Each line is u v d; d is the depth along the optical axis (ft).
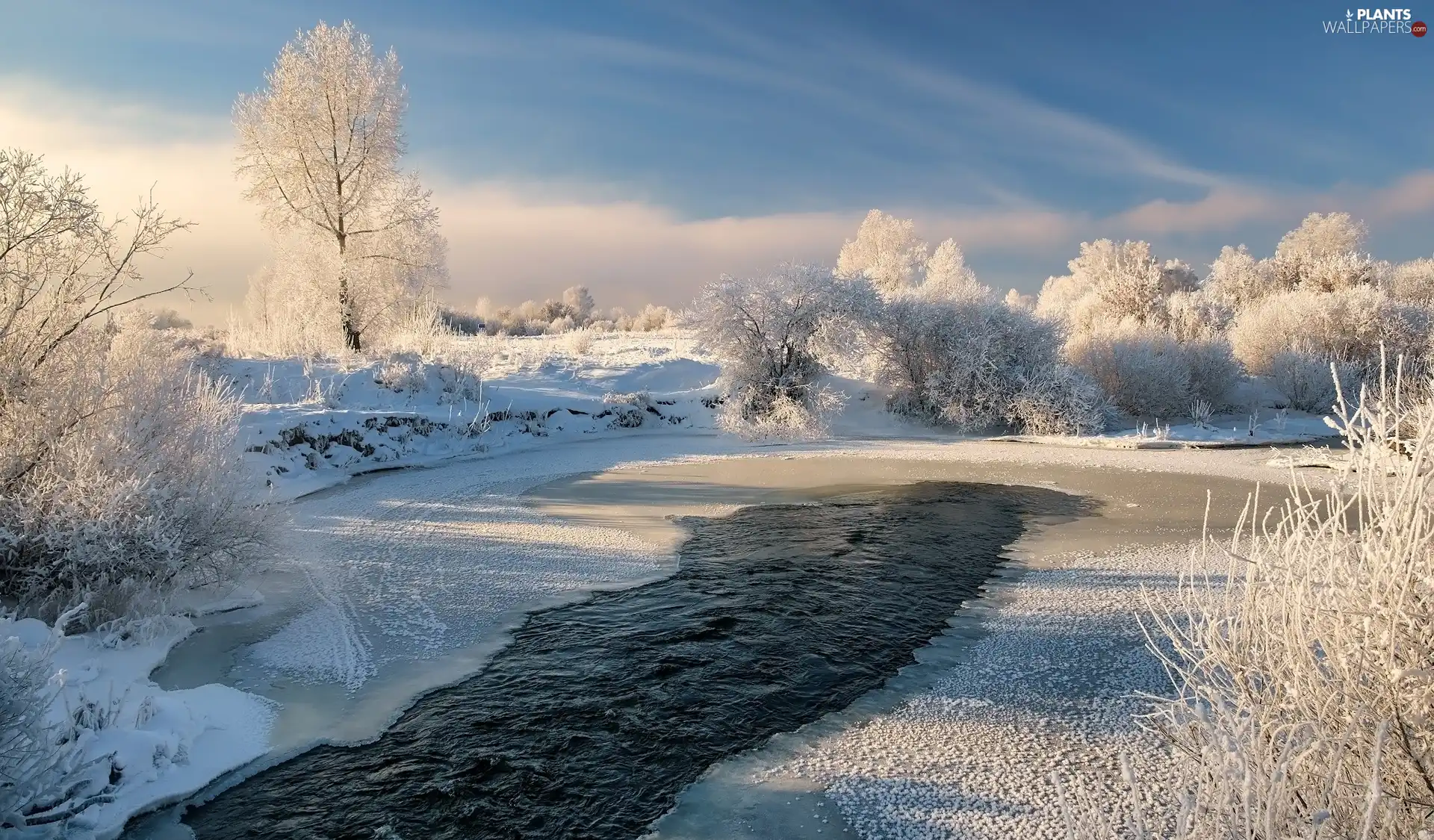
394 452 51.85
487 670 19.10
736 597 24.32
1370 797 6.48
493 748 15.53
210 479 22.45
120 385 21.98
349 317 79.71
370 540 31.17
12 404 20.43
